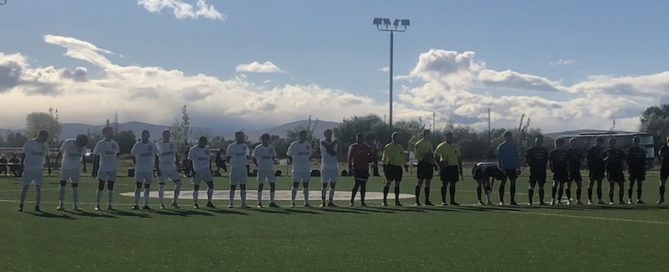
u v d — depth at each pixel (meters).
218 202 23.80
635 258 11.06
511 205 22.34
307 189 21.62
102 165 19.80
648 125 107.56
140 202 23.39
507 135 22.56
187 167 46.94
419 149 22.03
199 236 13.59
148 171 20.31
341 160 81.62
